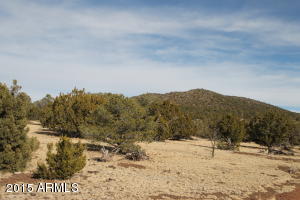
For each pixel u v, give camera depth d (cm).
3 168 1337
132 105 2284
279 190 1452
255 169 2100
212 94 13638
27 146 1405
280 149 4100
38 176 1311
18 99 1395
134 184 1318
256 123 3988
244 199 1226
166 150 2906
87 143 2806
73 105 3362
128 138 2159
